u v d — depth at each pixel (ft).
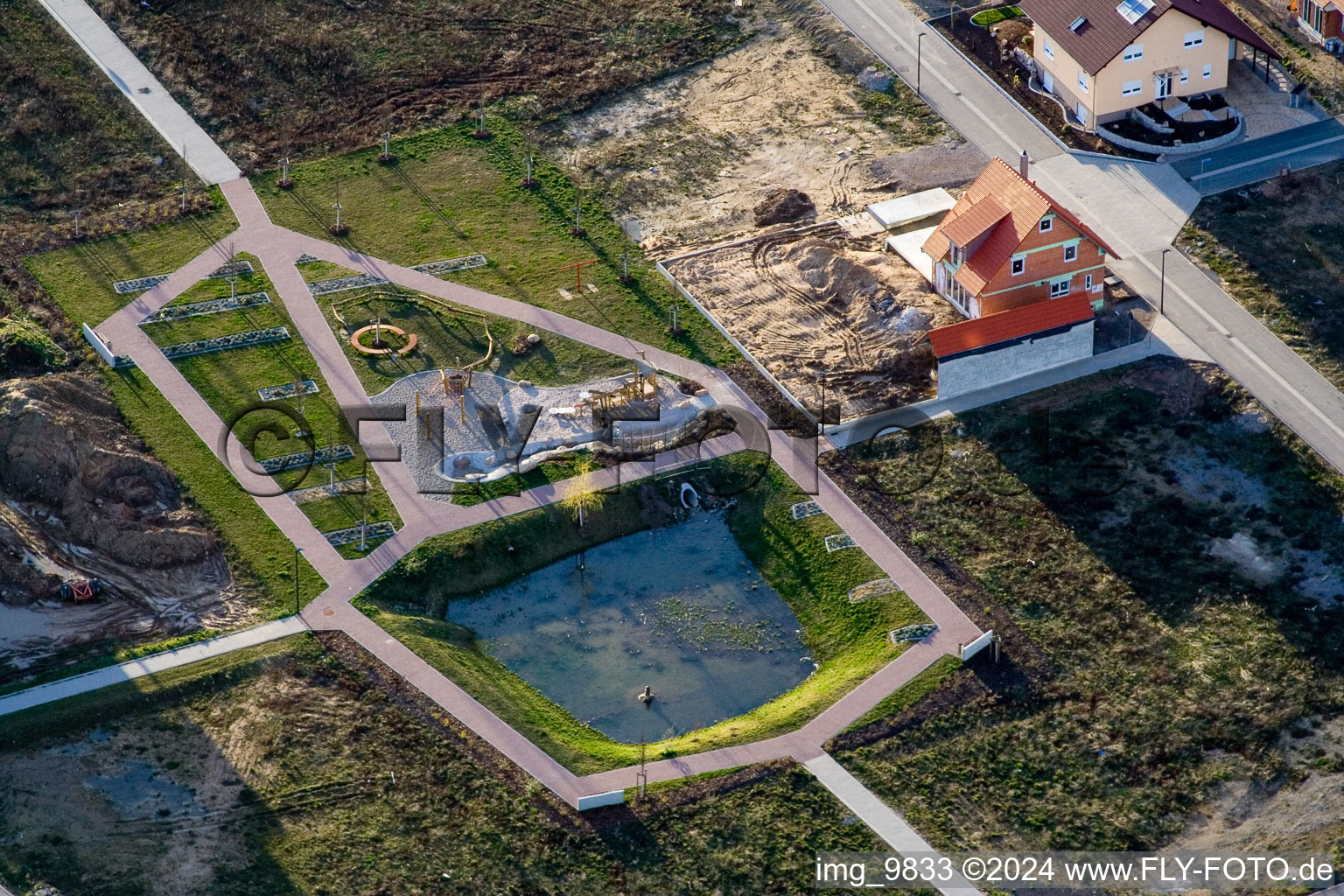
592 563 270.67
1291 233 313.12
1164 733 238.48
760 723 242.99
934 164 335.06
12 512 264.93
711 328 302.86
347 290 309.83
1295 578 258.37
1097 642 250.37
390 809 230.48
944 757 237.04
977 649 248.11
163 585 260.42
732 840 227.81
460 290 310.45
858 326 301.02
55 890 219.41
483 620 262.88
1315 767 233.96
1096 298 300.81
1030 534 266.57
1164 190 323.16
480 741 239.30
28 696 241.55
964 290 298.97
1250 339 294.87
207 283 310.65
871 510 271.49
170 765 234.99
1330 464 274.77
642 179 336.70
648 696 251.80
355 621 254.27
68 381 284.20
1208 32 332.80
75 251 317.63
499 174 337.52
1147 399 286.87
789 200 328.49
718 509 276.62
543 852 226.38
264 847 225.56
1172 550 263.08
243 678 245.86
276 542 265.75
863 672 248.11
